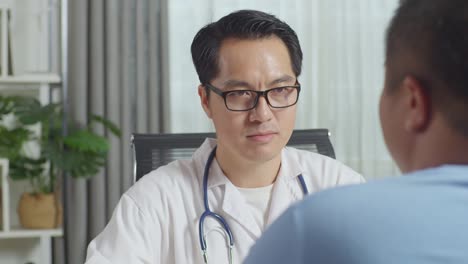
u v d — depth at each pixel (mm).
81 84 3244
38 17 3246
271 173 1434
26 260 3170
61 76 3299
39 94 3201
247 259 631
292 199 1456
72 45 3250
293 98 1321
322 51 3545
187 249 1394
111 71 3309
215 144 1509
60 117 3170
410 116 585
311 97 3535
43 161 3025
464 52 539
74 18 3242
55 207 3047
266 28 1302
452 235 549
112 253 1311
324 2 3533
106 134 3301
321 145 1799
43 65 3266
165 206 1409
